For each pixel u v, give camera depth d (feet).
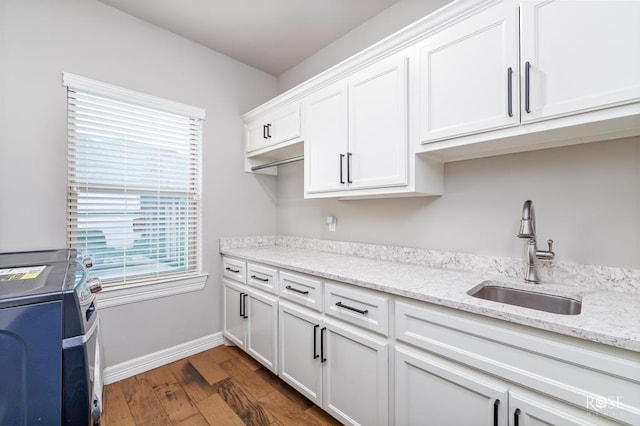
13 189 5.44
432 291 3.96
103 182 6.48
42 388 2.45
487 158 5.16
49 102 5.80
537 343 2.96
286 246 9.32
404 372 4.09
